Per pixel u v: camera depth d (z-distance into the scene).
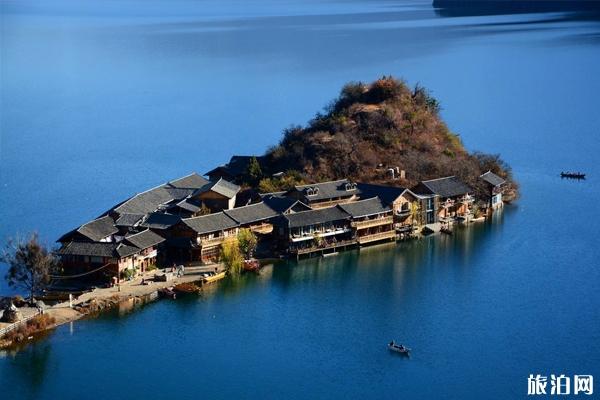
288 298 152.12
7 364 129.50
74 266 151.38
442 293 155.12
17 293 149.00
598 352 134.00
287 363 131.12
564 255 173.75
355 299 152.38
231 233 165.88
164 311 145.25
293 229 168.12
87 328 138.75
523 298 153.12
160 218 164.38
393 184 197.00
